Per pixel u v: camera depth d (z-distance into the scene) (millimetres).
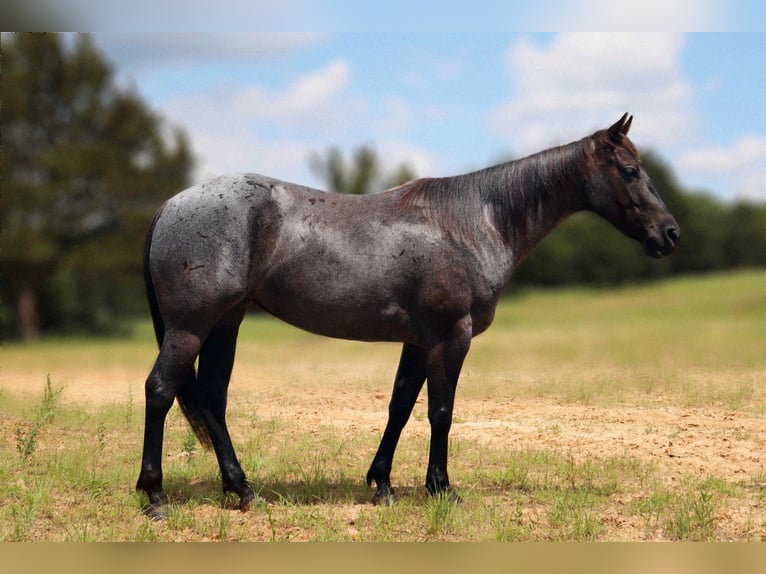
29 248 28797
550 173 6742
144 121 31281
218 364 6586
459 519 6160
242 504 6434
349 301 6285
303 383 14492
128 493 6863
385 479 6750
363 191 42062
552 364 17328
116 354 21641
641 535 6004
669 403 12336
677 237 6691
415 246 6340
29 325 30125
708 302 31531
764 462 8516
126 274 31062
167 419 10336
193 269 5992
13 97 29031
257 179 6273
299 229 6211
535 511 6520
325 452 8758
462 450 8875
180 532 5906
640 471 7988
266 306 6418
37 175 29891
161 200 31016
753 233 39906
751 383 14281
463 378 14883
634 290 37625
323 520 6176
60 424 9961
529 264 39906
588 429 10164
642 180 6703
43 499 6492
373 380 14852
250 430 9891
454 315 6379
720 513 6543
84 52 30688
